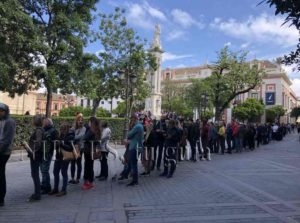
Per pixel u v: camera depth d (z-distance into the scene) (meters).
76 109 69.94
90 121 8.88
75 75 21.41
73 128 8.65
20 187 8.82
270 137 34.62
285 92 98.56
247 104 73.25
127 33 30.97
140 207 6.89
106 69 30.52
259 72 32.00
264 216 6.32
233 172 11.93
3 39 17.41
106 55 30.69
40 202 7.30
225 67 32.06
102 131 10.05
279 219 6.13
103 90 31.16
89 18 22.16
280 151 22.09
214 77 32.47
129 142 9.75
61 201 7.40
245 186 9.28
